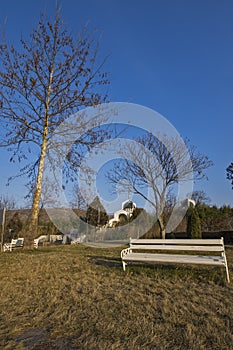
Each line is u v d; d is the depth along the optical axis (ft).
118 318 12.58
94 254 31.99
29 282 19.35
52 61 39.78
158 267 22.76
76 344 10.16
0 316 13.07
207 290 16.53
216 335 10.55
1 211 49.01
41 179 38.78
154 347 9.83
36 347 9.95
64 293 16.61
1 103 36.91
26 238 37.60
